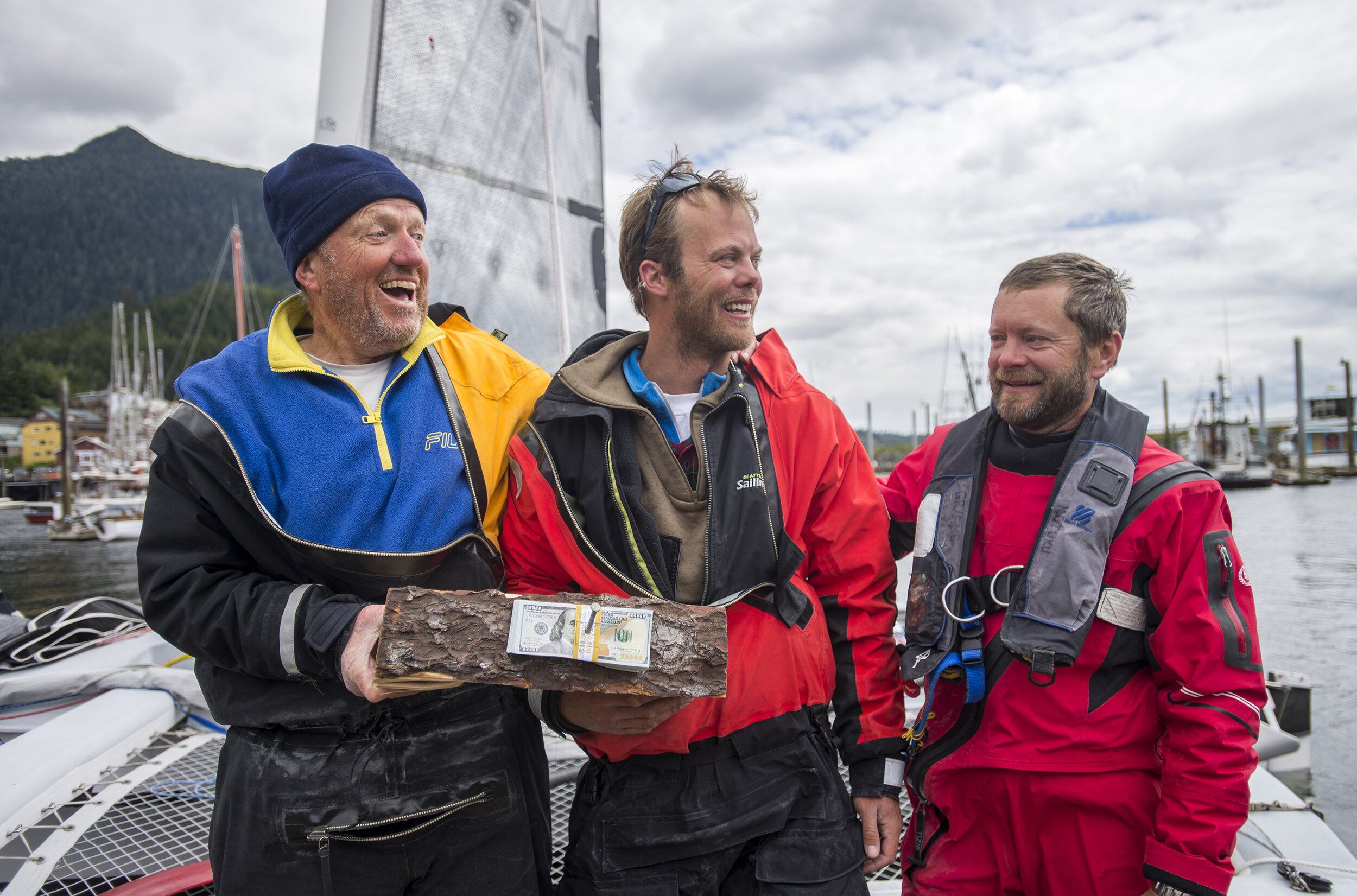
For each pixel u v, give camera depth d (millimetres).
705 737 1395
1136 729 1474
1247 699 1364
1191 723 1384
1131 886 1464
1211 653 1365
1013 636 1468
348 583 1294
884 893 1917
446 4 2742
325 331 1416
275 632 1182
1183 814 1366
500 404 1533
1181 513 1415
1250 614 1400
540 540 1474
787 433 1514
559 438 1449
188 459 1257
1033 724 1483
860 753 1519
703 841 1358
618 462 1415
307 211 1323
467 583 1370
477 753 1353
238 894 1280
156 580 1268
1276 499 33344
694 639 1124
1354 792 3629
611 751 1396
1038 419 1528
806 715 1471
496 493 1474
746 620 1414
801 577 1549
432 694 1329
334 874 1263
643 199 1527
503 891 1384
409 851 1290
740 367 1590
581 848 1455
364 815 1257
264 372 1342
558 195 3225
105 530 26766
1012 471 1596
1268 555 14984
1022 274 1543
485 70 2863
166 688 2766
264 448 1277
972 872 1570
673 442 1478
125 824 2158
